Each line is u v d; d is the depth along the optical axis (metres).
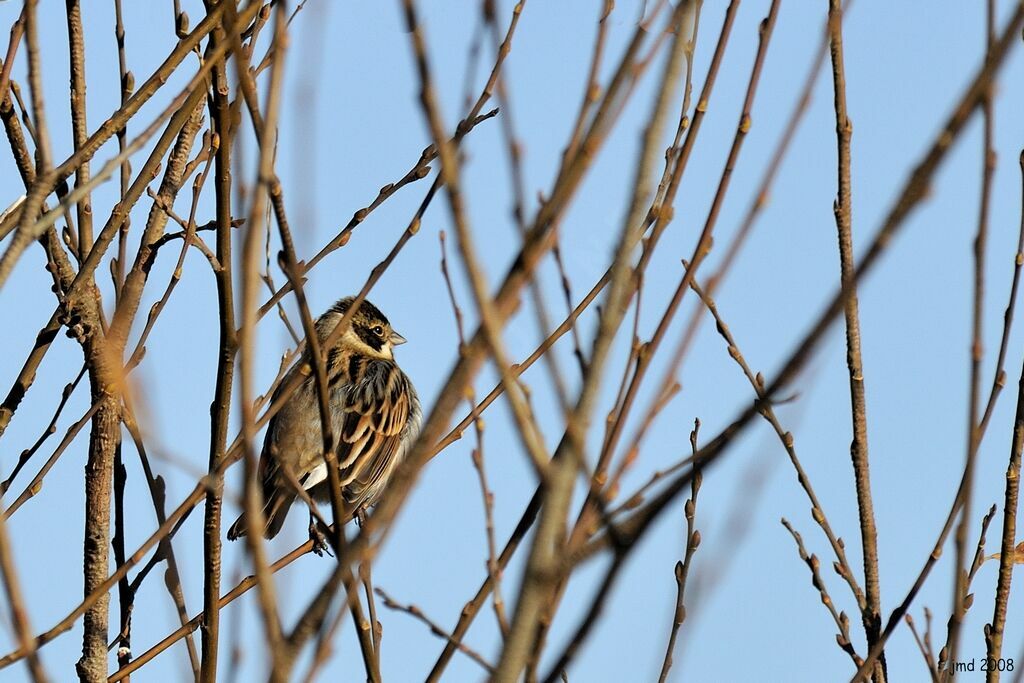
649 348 6.56
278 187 7.91
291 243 8.02
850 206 9.12
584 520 6.09
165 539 10.44
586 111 6.45
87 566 10.94
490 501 8.09
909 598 8.45
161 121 7.94
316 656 6.36
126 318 10.54
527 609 5.59
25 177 10.81
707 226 6.84
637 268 6.90
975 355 7.23
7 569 5.90
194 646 10.15
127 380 8.34
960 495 8.61
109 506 11.09
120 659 10.68
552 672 5.79
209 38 9.95
